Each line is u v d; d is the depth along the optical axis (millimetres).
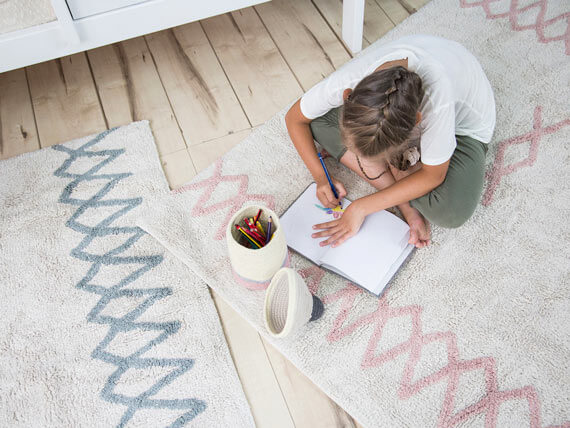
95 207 1411
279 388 1156
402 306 1217
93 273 1309
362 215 1206
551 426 1064
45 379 1180
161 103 1607
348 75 1109
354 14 1561
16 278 1312
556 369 1126
